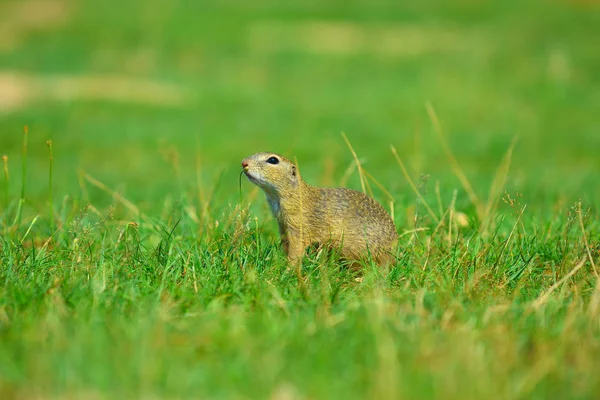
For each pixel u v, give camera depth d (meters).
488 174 26.17
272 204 14.55
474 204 17.27
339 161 29.33
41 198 22.55
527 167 28.95
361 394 8.54
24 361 8.98
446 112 43.12
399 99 47.44
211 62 61.56
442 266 12.83
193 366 9.12
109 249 13.65
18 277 11.90
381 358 8.94
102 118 40.72
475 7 89.12
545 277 12.88
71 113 41.34
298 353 9.30
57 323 9.85
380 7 90.81
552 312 10.72
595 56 59.88
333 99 47.88
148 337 9.39
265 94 49.62
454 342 9.38
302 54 65.38
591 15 81.88
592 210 16.39
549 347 9.50
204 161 31.22
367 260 13.73
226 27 78.56
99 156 32.06
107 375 8.75
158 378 8.77
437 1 92.94
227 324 10.07
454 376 8.64
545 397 8.52
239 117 42.16
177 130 38.16
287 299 11.32
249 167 13.91
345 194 14.29
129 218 16.94
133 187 24.94
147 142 35.19
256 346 9.44
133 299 11.02
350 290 11.93
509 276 12.67
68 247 13.80
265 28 78.94
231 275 12.10
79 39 69.62
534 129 38.16
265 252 13.14
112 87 50.38
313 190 14.27
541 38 69.88
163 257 12.95
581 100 46.06
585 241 12.76
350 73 57.53
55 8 85.50
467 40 71.25
